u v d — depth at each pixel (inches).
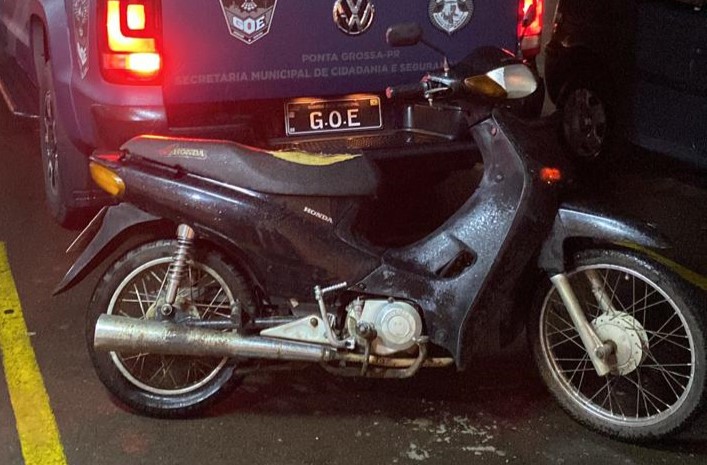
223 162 135.8
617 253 134.3
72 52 174.7
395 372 136.4
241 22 159.6
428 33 170.6
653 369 152.2
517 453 137.3
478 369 158.1
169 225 142.9
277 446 138.6
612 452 137.3
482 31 174.6
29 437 140.5
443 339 134.9
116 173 135.8
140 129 160.9
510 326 140.8
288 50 163.3
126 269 139.6
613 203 224.8
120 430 142.0
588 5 231.3
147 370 147.7
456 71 132.8
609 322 136.5
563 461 135.4
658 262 132.9
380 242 179.8
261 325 137.4
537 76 143.6
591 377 152.2
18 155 255.8
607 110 230.5
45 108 209.2
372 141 169.3
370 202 139.6
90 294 183.8
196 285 142.9
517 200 133.2
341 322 136.9
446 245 136.6
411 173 169.2
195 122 163.5
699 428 142.4
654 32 212.8
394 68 170.4
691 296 130.6
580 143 239.3
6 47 272.7
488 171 136.4
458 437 141.0
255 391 151.8
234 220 133.8
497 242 133.6
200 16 157.8
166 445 138.5
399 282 135.0
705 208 223.0
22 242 205.6
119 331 135.6
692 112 208.1
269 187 134.3
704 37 201.3
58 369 158.1
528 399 150.3
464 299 133.8
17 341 166.7
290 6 161.3
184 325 136.8
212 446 138.4
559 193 133.9
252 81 163.2
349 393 151.5
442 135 171.0
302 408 147.7
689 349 138.0
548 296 141.9
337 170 135.9
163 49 157.8
